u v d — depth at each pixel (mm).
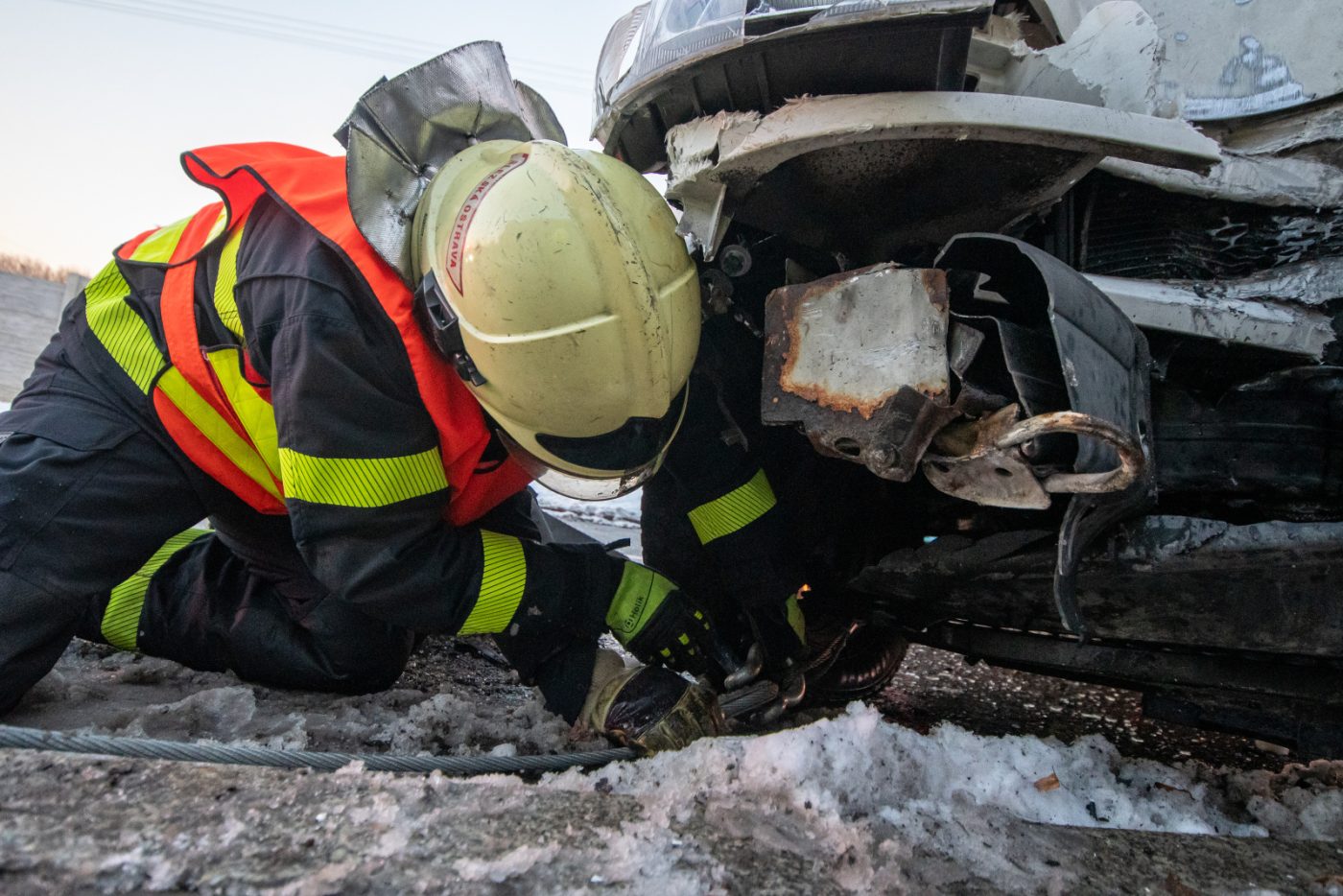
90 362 1656
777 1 1189
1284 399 1374
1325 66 1505
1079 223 1549
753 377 1646
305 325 1348
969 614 1684
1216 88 1618
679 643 1613
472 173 1430
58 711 1632
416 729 1640
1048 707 2297
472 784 1125
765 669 1705
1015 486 1178
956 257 1229
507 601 1498
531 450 1423
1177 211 1508
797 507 1733
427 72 1484
